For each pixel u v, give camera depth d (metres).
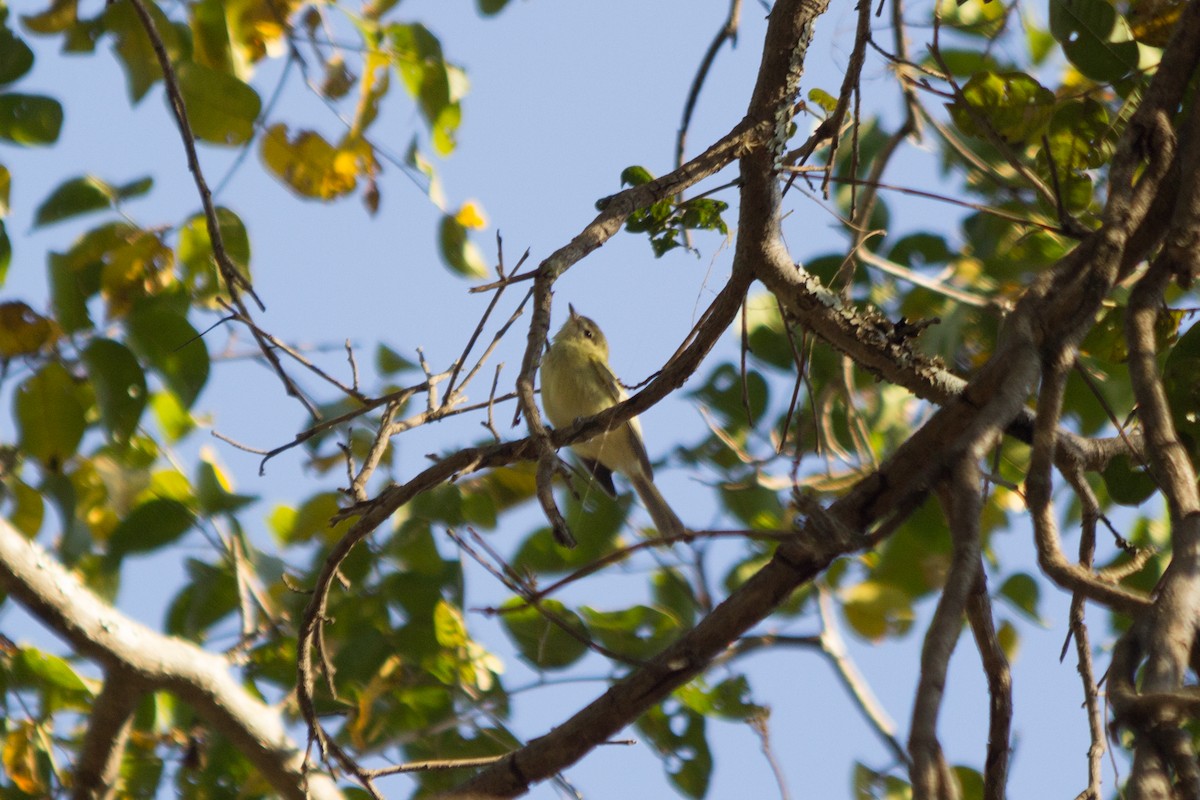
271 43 9.82
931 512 10.33
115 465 10.30
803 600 10.70
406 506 10.27
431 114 9.92
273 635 9.84
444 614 9.84
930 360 7.93
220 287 9.65
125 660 8.23
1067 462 7.29
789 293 7.66
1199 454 6.77
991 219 10.49
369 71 9.71
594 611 9.83
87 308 9.20
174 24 9.67
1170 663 4.01
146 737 9.96
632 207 6.40
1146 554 5.38
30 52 9.59
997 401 4.71
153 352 9.33
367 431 10.34
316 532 10.42
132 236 9.38
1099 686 6.55
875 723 9.80
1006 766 6.26
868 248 10.61
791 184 7.43
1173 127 7.02
